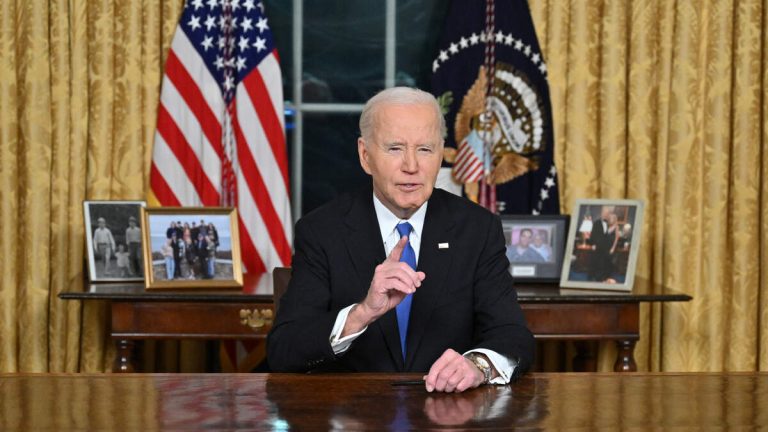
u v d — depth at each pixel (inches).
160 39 153.8
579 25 153.0
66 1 151.2
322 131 163.9
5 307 152.5
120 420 66.2
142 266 144.4
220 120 152.7
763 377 81.8
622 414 68.6
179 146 151.7
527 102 153.0
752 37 153.6
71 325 153.9
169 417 67.2
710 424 65.8
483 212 97.6
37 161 152.2
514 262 143.0
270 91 152.9
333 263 92.7
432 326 92.0
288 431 63.7
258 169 152.6
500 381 79.1
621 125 154.0
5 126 151.0
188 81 151.6
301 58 162.7
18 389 75.9
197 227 139.9
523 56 153.1
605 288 137.6
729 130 155.8
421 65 162.7
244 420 66.4
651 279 156.6
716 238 155.6
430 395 74.6
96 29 151.4
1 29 150.3
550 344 159.6
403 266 80.4
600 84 154.1
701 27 153.1
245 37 152.8
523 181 153.3
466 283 93.5
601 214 140.0
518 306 93.2
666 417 67.7
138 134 153.0
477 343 92.7
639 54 152.9
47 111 152.0
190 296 130.9
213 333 132.8
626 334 134.0
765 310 155.3
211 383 78.3
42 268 153.3
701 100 153.9
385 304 81.1
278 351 87.1
